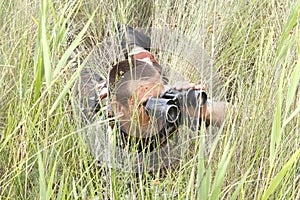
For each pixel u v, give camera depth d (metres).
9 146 5.58
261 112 5.83
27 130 5.23
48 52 4.76
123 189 5.21
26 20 6.86
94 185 5.49
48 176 5.20
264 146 5.64
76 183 5.09
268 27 7.60
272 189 4.15
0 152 5.53
